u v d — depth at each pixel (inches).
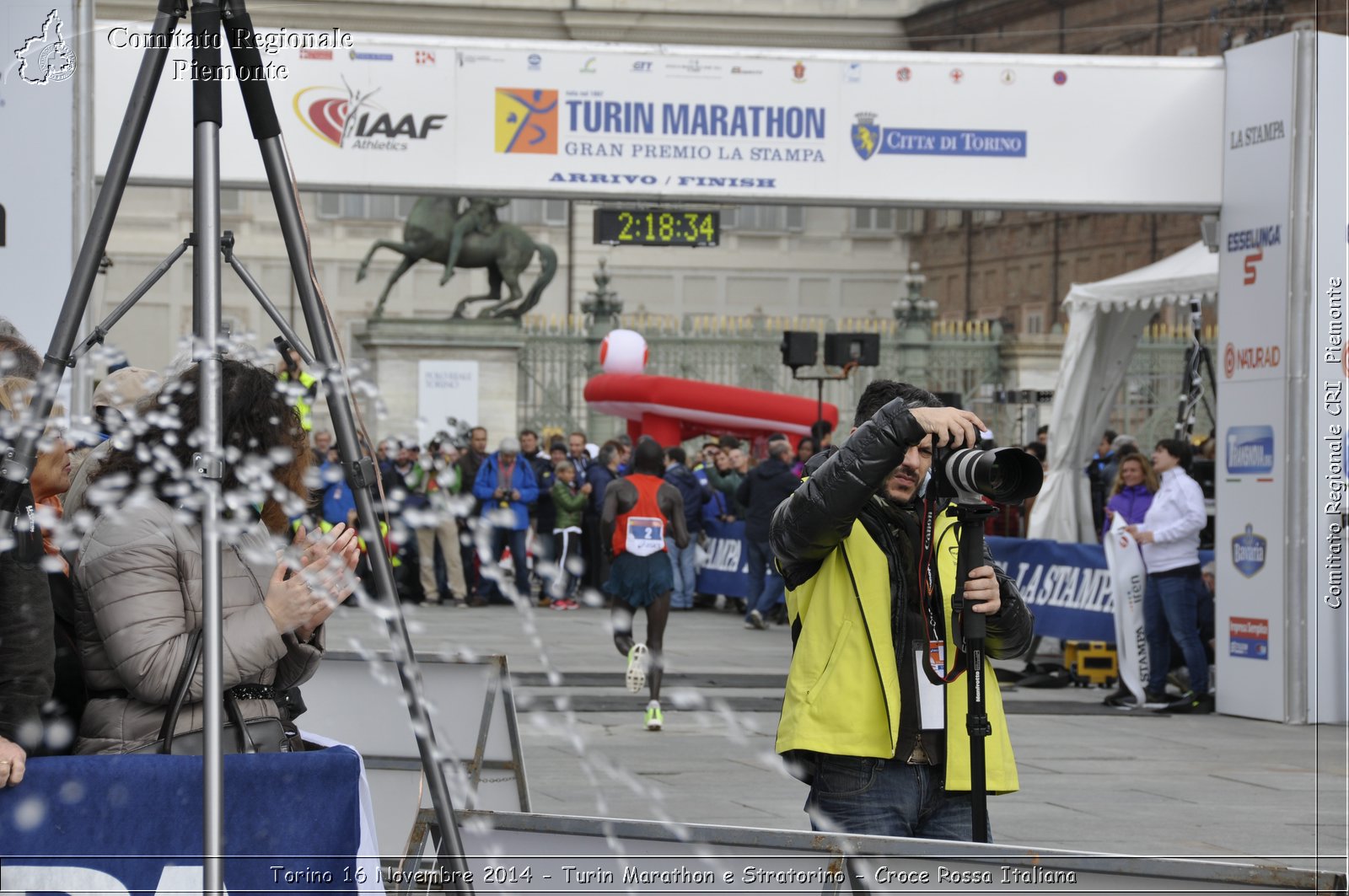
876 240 2079.2
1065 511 594.6
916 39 2075.5
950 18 2023.9
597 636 619.5
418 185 426.3
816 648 150.6
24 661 119.5
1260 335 434.9
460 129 426.9
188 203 1722.4
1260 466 433.7
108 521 129.0
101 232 120.4
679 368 1360.7
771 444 692.7
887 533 151.9
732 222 2022.6
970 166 442.3
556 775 327.6
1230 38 1747.0
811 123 437.1
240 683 131.3
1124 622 451.8
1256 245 435.8
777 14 2054.6
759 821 280.8
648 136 432.8
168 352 1706.4
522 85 428.8
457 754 224.5
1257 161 434.6
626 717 412.5
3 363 131.5
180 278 1710.1
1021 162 443.8
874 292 2079.2
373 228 1840.6
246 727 129.7
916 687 148.6
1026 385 1423.5
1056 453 600.7
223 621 127.3
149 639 125.4
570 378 1294.3
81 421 136.9
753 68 434.3
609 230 491.2
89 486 137.9
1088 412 601.3
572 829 122.7
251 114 123.7
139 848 120.3
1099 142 445.4
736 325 1371.8
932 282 2092.8
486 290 1876.2
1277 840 273.6
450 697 225.3
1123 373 602.5
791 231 2047.2
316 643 136.9
